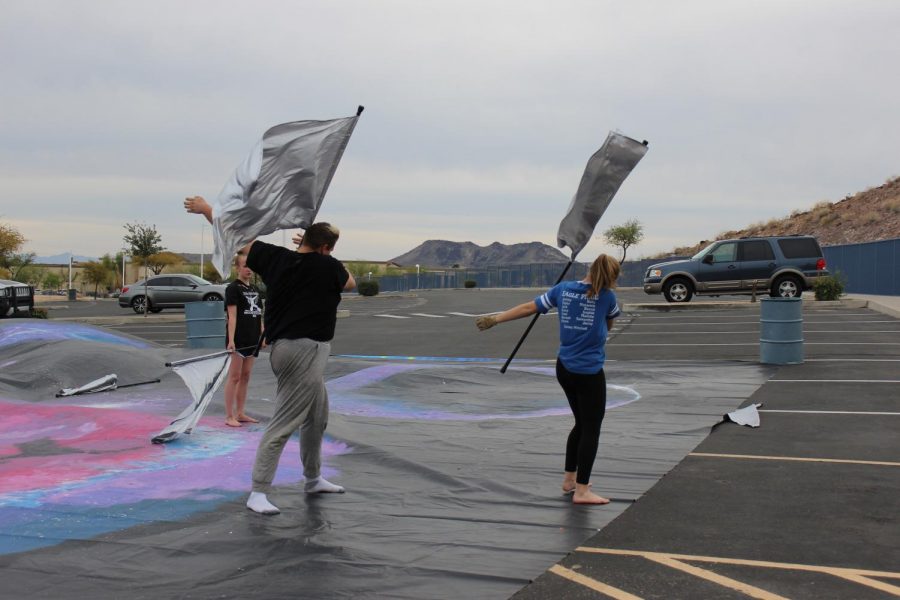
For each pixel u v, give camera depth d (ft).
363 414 29.86
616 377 38.83
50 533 15.75
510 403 32.24
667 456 22.08
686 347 52.44
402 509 17.39
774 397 32.07
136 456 22.44
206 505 17.72
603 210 20.24
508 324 76.89
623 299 109.09
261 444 17.29
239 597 12.59
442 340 63.87
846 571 13.64
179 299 106.73
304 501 18.04
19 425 26.89
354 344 62.54
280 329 17.33
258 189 17.87
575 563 14.10
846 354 44.93
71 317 95.91
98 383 34.35
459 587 12.98
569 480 18.49
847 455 22.09
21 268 200.34
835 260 118.01
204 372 23.97
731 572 13.65
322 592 12.76
